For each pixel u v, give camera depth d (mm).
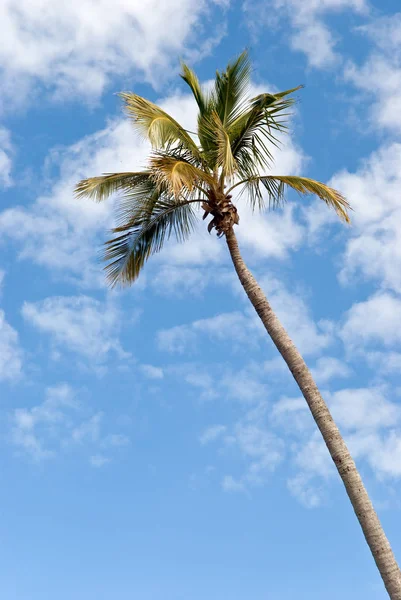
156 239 18781
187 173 16234
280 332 16516
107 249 18734
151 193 18094
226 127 18109
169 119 17141
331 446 15258
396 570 14188
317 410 15609
